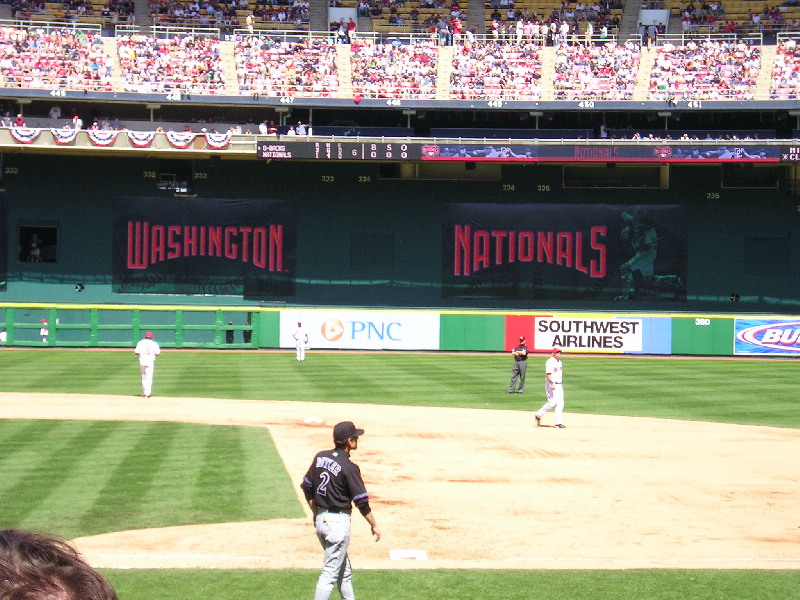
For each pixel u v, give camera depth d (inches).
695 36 2399.1
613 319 2038.6
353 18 2456.9
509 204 2247.8
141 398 1230.3
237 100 2182.6
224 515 605.3
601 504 660.7
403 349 2049.7
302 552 523.2
